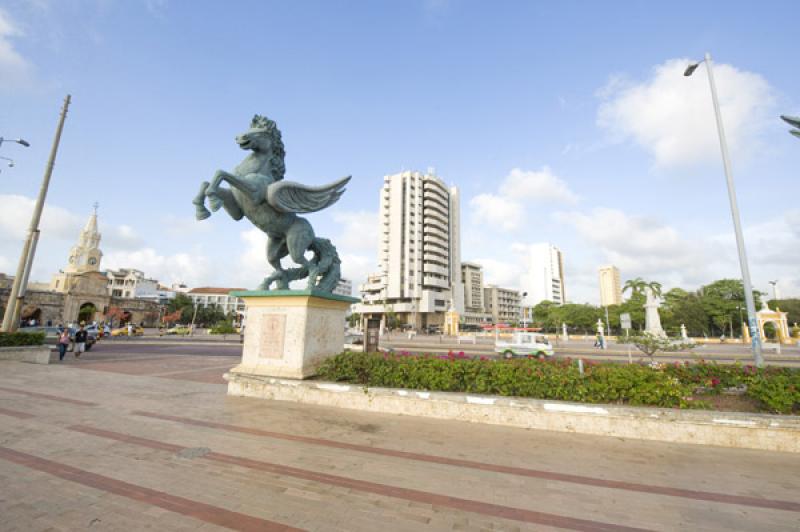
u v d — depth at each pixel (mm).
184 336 38062
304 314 7082
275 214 7266
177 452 4258
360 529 2744
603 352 24109
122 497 3180
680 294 55250
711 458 4363
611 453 4484
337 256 8414
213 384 8695
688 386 5953
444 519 2912
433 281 72750
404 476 3727
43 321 49938
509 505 3174
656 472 3943
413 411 5984
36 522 2736
